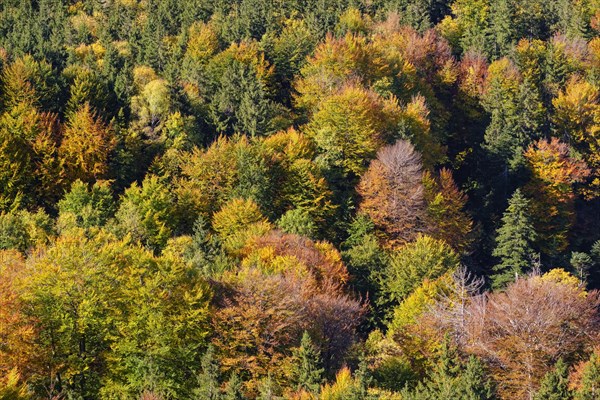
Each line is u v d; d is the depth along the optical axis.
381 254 78.81
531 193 104.38
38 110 92.94
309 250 71.81
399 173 87.62
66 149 86.31
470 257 94.00
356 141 94.56
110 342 55.06
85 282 54.50
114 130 88.94
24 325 51.03
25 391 44.44
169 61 114.94
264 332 55.28
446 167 116.50
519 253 85.38
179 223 82.00
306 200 86.50
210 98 105.50
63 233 68.88
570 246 102.81
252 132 95.94
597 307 67.44
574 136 115.06
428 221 88.69
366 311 68.44
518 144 109.25
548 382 49.75
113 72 103.31
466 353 56.12
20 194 79.88
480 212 104.94
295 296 57.72
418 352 59.19
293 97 113.06
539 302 59.75
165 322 54.53
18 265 57.00
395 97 104.50
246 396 51.12
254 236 73.25
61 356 53.19
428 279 71.00
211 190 86.94
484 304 62.25
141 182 89.25
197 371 53.53
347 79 108.69
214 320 55.59
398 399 46.84
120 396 52.47
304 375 50.28
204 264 65.81
